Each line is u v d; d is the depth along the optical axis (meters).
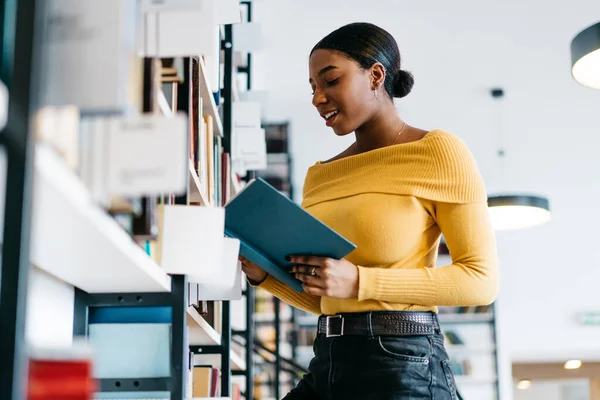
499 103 6.23
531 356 8.26
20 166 0.82
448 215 1.70
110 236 1.09
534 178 7.69
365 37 1.80
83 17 1.08
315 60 1.81
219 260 1.47
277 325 4.92
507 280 8.11
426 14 5.09
